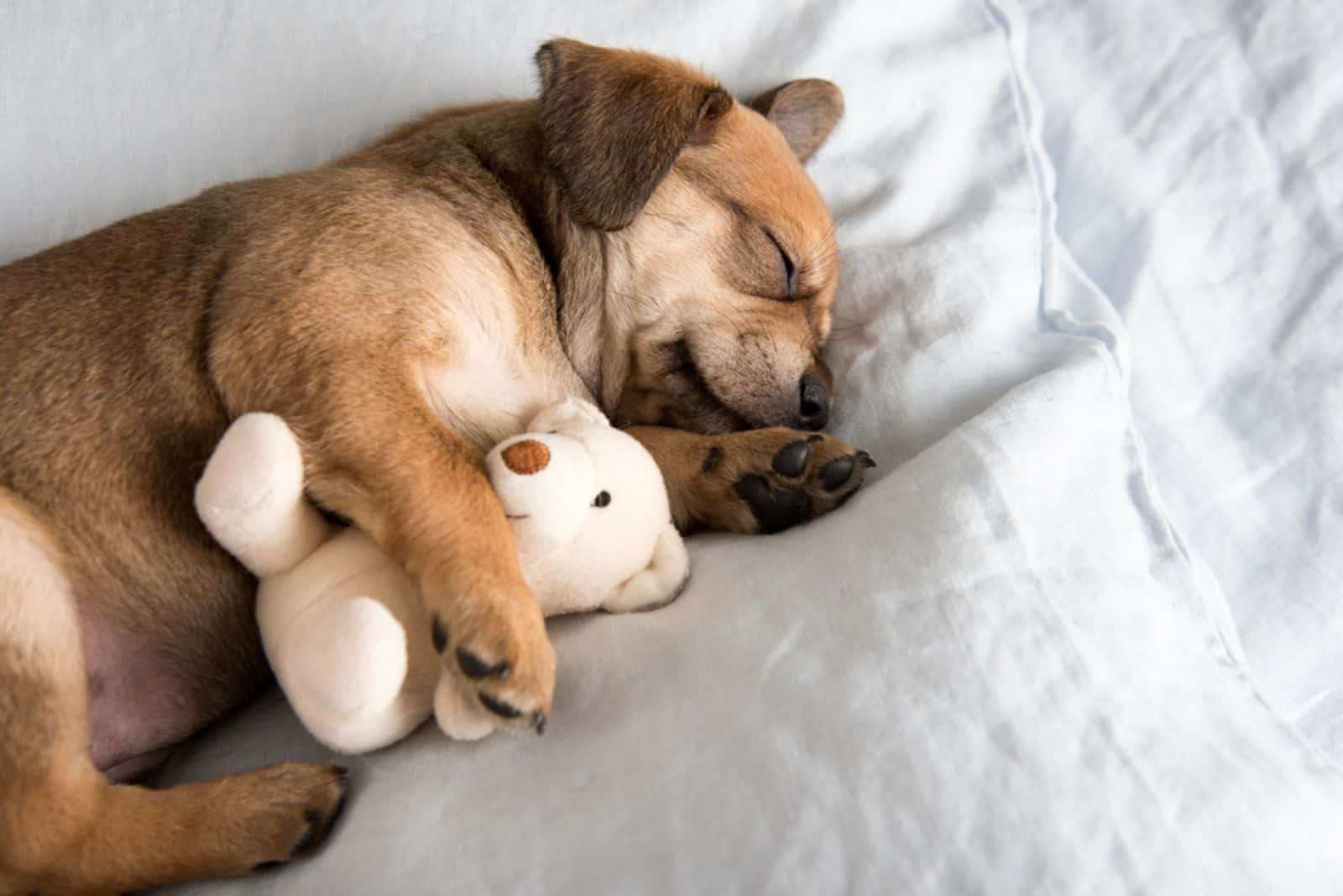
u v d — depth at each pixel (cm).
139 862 42
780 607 45
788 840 39
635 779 41
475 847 40
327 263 48
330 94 59
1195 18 64
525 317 52
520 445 44
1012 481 46
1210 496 56
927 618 43
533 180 53
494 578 43
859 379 55
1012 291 56
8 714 43
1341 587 54
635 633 45
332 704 41
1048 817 39
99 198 57
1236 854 39
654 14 60
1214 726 42
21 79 57
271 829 42
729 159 54
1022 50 63
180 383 47
